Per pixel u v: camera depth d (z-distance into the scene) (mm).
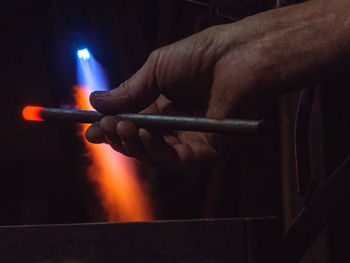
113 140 681
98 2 1003
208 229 615
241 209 1064
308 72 662
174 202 1074
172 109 774
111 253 597
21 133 807
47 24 851
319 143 836
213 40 683
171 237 608
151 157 715
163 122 633
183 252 608
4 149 797
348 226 806
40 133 816
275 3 766
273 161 989
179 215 1087
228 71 681
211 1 783
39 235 590
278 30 669
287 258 657
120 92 696
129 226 603
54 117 674
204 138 746
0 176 822
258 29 674
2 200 827
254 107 692
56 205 890
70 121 681
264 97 683
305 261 857
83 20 878
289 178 917
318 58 655
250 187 1038
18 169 827
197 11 1115
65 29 863
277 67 665
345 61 653
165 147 709
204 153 749
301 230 661
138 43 1111
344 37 648
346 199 659
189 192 1085
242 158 1042
